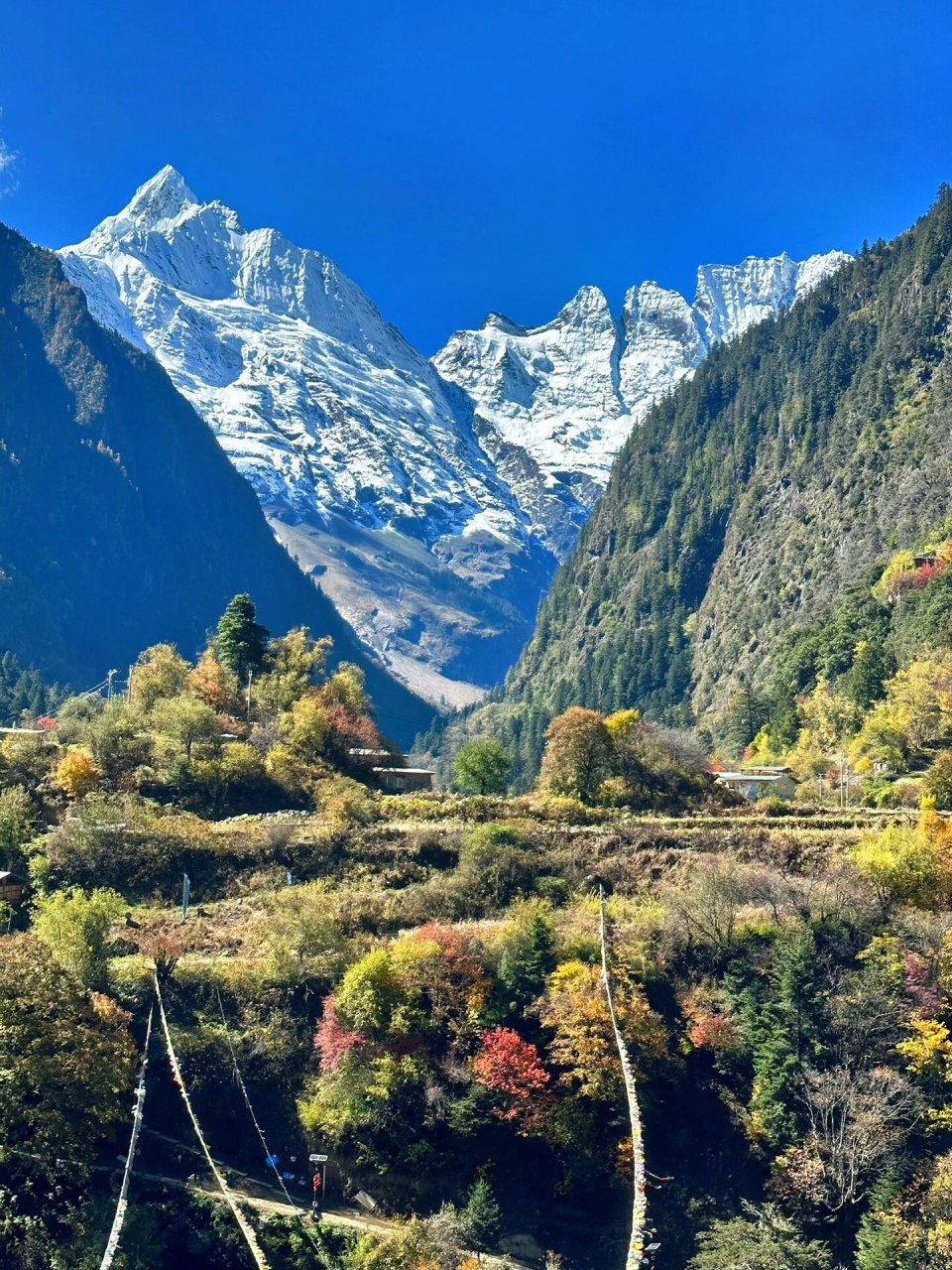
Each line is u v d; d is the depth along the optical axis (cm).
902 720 16538
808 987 7938
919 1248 6512
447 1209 6806
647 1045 7669
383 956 7988
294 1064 7762
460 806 11956
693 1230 6831
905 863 9256
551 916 8988
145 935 9100
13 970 7125
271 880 10306
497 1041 7619
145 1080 7362
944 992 8094
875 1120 7125
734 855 10431
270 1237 6488
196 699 13825
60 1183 6619
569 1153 7262
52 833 10525
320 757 13888
